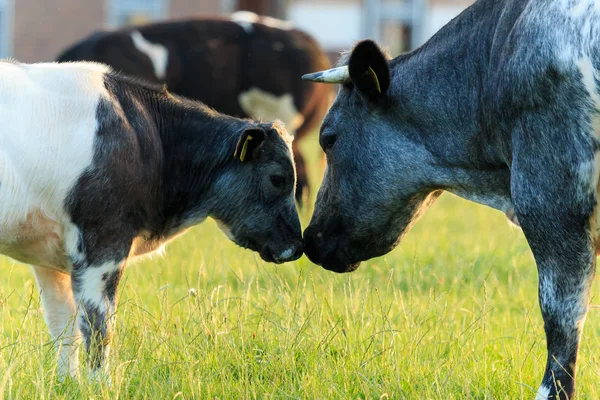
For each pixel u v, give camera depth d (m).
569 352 9.41
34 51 54.19
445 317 12.86
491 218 23.41
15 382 9.52
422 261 16.83
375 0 58.78
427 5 59.34
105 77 11.23
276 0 57.38
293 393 9.84
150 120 11.41
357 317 12.02
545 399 9.34
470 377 10.38
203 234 18.86
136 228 11.23
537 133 9.25
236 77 24.89
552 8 9.12
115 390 9.59
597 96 8.79
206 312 11.59
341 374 10.45
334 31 58.78
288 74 25.12
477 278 15.55
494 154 10.30
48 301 11.20
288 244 12.06
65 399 9.57
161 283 14.71
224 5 55.50
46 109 10.45
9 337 11.39
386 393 9.48
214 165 11.88
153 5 55.03
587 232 9.22
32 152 10.27
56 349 10.78
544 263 9.44
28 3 53.91
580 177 9.04
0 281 15.50
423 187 11.09
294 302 12.08
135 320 11.48
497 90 9.70
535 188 9.32
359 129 11.23
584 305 9.37
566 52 8.92
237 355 10.71
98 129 10.67
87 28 54.41
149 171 11.21
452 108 10.59
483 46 10.29
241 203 12.00
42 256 10.86
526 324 12.38
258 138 11.55
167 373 10.53
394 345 11.05
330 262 11.80
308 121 25.70
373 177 11.21
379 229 11.46
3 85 10.31
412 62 10.95
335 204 11.56
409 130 10.95
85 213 10.58
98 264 10.70
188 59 24.42
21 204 10.30
